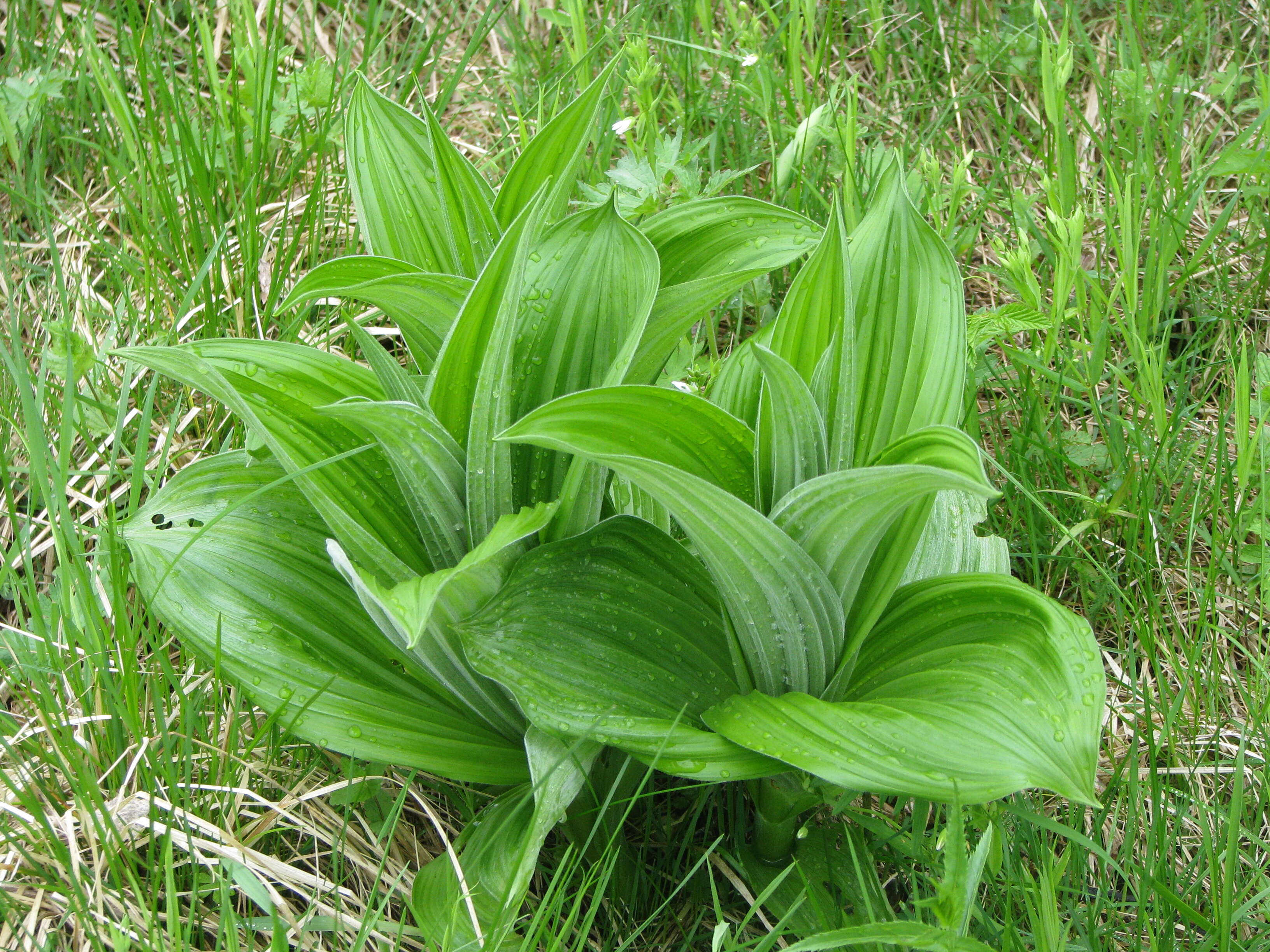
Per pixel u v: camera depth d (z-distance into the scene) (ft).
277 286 5.10
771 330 3.90
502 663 3.62
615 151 5.77
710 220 4.06
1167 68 5.67
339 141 5.63
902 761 3.41
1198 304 5.27
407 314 3.88
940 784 3.36
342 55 6.26
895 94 6.08
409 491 3.68
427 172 4.07
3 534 4.80
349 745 3.70
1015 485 4.49
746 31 5.38
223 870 3.79
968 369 4.74
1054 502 4.79
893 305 3.77
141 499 4.83
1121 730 4.47
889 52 6.13
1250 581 4.69
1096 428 5.07
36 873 4.02
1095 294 4.70
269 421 3.70
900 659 3.71
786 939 4.00
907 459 3.50
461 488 3.70
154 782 4.11
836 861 4.08
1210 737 4.39
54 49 5.64
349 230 5.41
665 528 4.17
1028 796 4.25
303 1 6.41
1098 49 6.21
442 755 3.78
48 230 4.87
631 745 3.55
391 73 5.91
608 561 3.79
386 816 4.22
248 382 3.73
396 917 4.13
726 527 3.42
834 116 5.11
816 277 3.71
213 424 4.94
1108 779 4.35
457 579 3.61
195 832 4.02
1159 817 4.04
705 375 4.75
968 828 3.99
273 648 3.75
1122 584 4.73
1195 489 4.85
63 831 4.07
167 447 4.52
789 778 3.81
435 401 3.72
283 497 3.95
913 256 3.77
